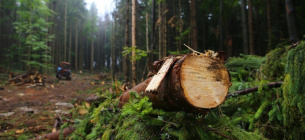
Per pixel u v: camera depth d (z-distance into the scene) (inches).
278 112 70.6
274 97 77.4
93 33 1321.4
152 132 52.2
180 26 249.6
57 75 501.0
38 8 482.0
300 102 57.3
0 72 499.5
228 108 89.4
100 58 1466.5
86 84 476.4
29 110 199.5
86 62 1381.6
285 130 69.0
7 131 142.1
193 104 44.1
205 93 45.9
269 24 315.3
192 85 44.9
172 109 53.4
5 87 334.3
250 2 293.6
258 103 84.3
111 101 86.8
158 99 54.6
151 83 50.7
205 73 46.9
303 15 301.4
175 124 50.5
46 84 407.5
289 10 151.7
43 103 241.1
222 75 48.9
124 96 80.4
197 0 440.8
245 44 300.5
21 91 318.7
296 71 59.2
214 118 55.8
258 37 406.6
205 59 47.9
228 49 423.2
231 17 470.9
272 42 280.5
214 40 511.5
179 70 44.5
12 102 238.1
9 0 528.1
